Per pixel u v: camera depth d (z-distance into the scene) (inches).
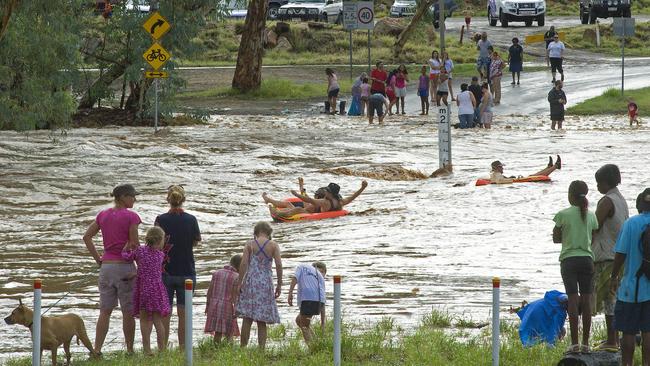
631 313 1034.7
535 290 1601.9
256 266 1222.3
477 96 4377.5
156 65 4003.4
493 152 3592.5
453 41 7352.4
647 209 1036.5
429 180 3021.7
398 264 1846.7
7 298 1628.9
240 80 5703.7
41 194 2738.7
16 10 3265.3
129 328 1249.4
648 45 7514.8
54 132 3917.3
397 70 4943.4
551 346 1171.9
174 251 1264.8
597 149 3570.4
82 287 1728.6
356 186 2942.9
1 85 3491.6
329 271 1793.8
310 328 1285.7
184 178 3006.9
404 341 1212.5
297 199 2583.7
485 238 2102.6
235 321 1273.4
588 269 1135.0
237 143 3732.8
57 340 1167.6
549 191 2691.9
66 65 3700.8
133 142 3668.8
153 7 4436.5
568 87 5615.2
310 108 5187.0
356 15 5531.5
